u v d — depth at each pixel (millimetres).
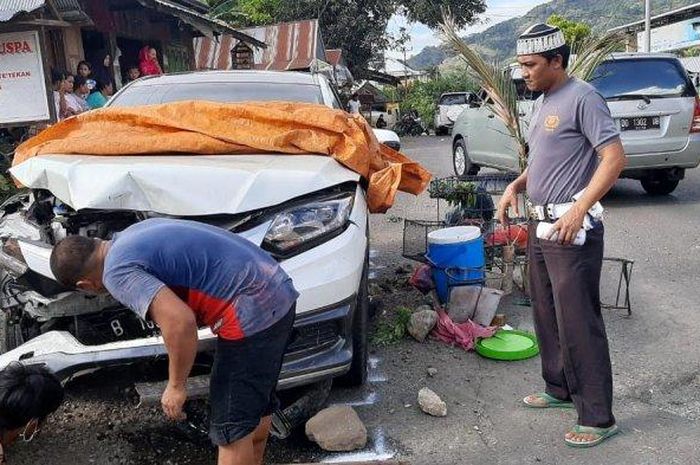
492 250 5621
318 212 3479
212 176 3404
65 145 3973
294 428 3623
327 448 3432
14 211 4539
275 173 3459
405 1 32719
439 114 29984
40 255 3443
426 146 22250
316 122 4051
